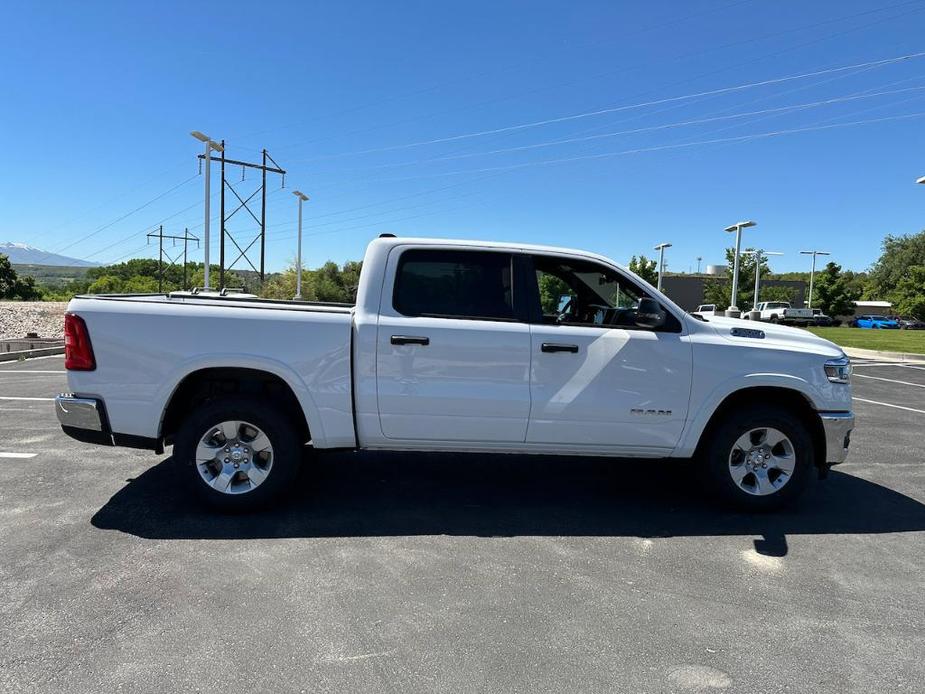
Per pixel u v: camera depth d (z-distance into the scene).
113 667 2.69
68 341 4.36
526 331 4.49
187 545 3.96
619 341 4.55
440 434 4.52
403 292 4.55
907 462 6.44
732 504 4.77
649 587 3.55
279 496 4.55
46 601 3.23
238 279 46.62
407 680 2.65
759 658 2.88
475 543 4.12
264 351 4.36
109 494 4.88
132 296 5.05
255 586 3.44
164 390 4.32
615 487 5.40
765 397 4.89
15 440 6.53
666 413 4.59
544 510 4.78
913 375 14.89
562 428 4.56
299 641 2.92
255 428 4.45
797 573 3.78
